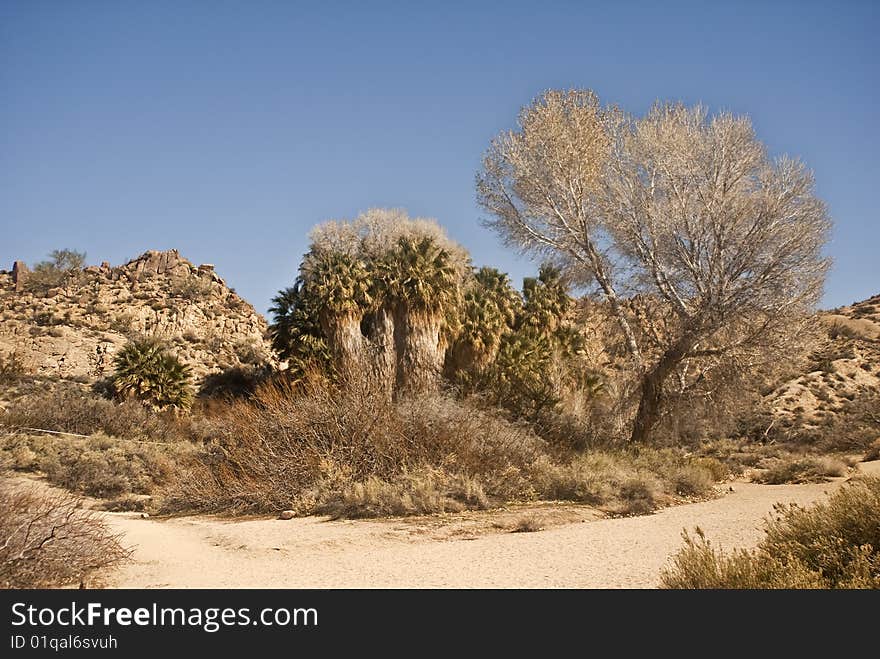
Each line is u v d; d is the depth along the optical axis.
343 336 29.27
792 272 20.23
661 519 11.54
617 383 24.17
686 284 22.42
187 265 74.62
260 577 6.98
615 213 23.41
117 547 7.88
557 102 23.55
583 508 12.75
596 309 24.70
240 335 63.62
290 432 14.34
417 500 12.00
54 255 74.38
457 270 32.12
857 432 29.78
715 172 21.39
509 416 19.61
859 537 5.69
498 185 24.59
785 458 26.19
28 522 6.75
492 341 31.23
